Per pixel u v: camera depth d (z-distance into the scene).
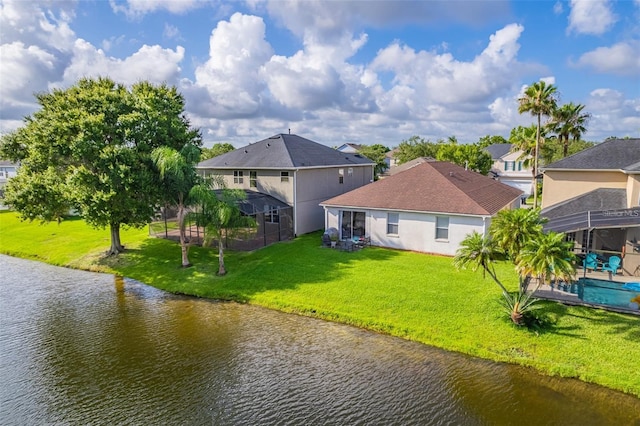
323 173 33.66
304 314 16.86
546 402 10.72
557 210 22.48
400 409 10.63
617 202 22.02
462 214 22.70
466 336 14.00
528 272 13.03
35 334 15.80
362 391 11.47
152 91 26.19
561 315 14.66
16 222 40.53
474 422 10.05
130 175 21.45
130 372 12.88
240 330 15.67
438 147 67.81
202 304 18.58
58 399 11.51
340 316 16.19
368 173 41.78
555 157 53.28
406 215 24.95
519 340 13.49
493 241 14.52
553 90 35.94
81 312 18.00
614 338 13.05
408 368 12.55
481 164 52.44
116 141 22.81
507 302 15.05
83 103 23.36
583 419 10.04
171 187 22.30
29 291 21.06
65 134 22.42
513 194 32.12
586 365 11.96
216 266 23.19
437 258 23.14
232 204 21.23
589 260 19.38
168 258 25.33
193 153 22.34
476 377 11.94
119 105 23.72
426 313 15.70
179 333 15.60
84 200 21.50
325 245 26.66
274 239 29.44
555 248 12.78
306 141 38.56
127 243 29.52
